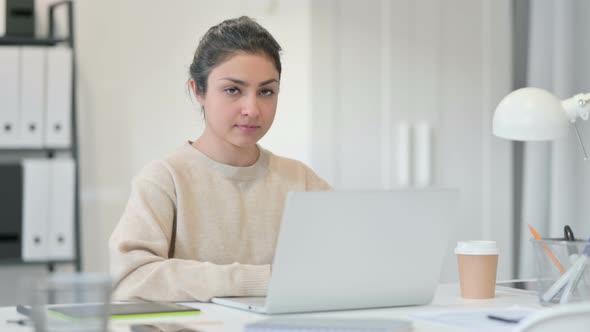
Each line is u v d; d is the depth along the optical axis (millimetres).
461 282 1731
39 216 3156
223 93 1925
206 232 1971
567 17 3398
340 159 3352
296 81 3346
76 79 3408
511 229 3674
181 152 2021
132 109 3484
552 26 3475
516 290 1837
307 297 1439
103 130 3449
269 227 2055
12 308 1514
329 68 3328
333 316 1421
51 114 3189
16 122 3158
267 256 2047
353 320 1237
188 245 1942
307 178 2199
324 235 1416
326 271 1437
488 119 3617
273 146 3400
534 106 1656
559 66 3404
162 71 3516
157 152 3512
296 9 3342
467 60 3576
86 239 3422
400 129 3449
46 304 948
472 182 3604
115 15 3461
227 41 1924
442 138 3541
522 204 3605
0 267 3373
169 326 1210
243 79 1905
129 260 1684
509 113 1678
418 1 3479
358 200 1437
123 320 1338
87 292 943
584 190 3387
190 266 1630
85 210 3424
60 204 3176
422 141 3490
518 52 3699
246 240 2020
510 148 3656
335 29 3340
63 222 3182
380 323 1200
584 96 1675
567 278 1485
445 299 1697
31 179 3143
